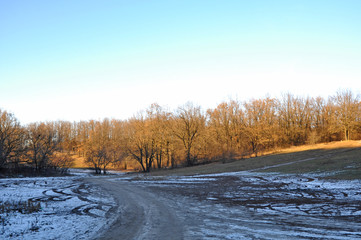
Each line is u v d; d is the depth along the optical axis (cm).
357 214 1177
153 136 6316
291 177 2995
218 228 997
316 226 992
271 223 1063
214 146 7000
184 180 3422
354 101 7012
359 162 3247
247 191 2161
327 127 8050
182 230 973
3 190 2397
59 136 6469
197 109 6994
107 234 930
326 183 2355
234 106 7944
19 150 5466
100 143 7644
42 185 3023
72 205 1576
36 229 983
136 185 2962
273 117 8044
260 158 5569
